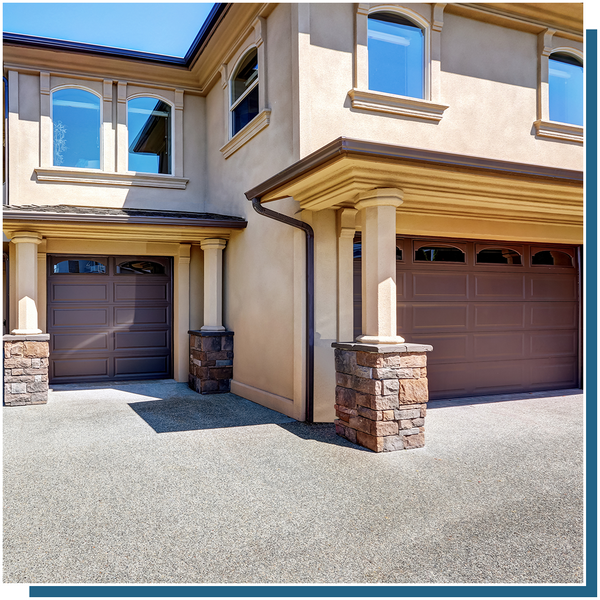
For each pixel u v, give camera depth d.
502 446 5.64
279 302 7.52
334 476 4.66
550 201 6.37
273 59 7.60
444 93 7.68
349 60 6.98
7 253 9.45
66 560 3.18
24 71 9.63
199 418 7.04
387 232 5.48
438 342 8.25
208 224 8.48
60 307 9.92
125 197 10.28
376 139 7.11
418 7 7.46
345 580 2.93
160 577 2.97
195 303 10.38
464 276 8.46
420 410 5.56
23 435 6.16
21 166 9.62
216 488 4.39
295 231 6.99
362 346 5.46
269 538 3.47
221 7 8.23
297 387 6.91
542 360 9.13
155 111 10.64
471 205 6.58
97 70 10.00
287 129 7.08
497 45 8.18
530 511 3.91
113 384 9.95
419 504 4.04
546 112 8.48
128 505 4.04
